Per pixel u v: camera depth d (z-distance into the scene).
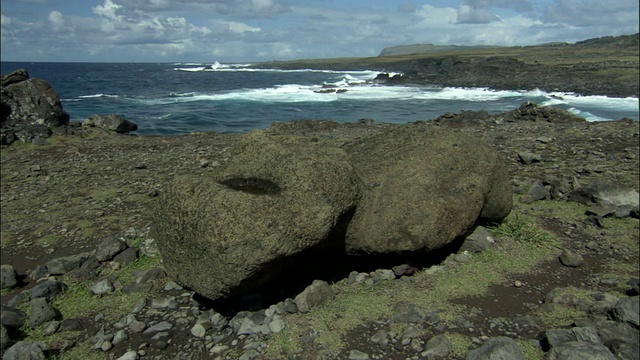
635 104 34.06
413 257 6.20
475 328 5.00
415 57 142.88
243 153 6.00
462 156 6.81
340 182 5.41
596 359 4.23
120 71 123.50
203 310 5.67
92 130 19.55
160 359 4.82
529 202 8.95
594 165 12.01
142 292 6.27
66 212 10.20
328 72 107.00
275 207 4.94
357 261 6.27
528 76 59.25
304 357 4.56
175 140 18.19
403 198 6.03
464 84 57.91
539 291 5.85
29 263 8.04
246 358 4.60
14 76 21.25
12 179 12.82
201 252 5.00
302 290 5.77
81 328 5.57
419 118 29.83
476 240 6.67
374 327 4.97
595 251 6.99
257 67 148.12
